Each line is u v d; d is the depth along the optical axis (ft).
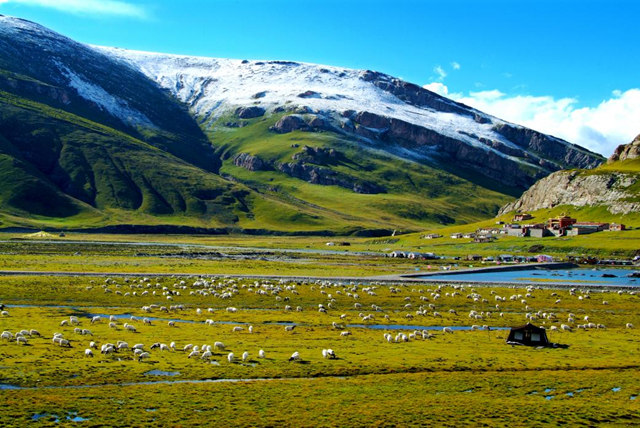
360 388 154.92
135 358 174.60
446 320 270.05
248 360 178.50
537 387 160.15
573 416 137.90
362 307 308.19
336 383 159.02
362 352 193.77
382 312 294.66
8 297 302.86
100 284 360.28
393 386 157.38
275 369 169.37
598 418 136.98
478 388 157.89
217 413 133.28
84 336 202.90
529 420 134.72
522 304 331.16
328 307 305.53
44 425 122.62
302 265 585.63
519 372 174.91
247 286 371.76
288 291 351.67
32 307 277.64
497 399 148.97
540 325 262.06
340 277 443.32
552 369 179.73
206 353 179.22
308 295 341.41
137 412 132.05
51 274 406.82
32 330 201.57
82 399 138.51
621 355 200.64
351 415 134.62
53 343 188.24
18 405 132.26
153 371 163.02
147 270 469.57
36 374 154.10
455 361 184.85
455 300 339.36
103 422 125.90
